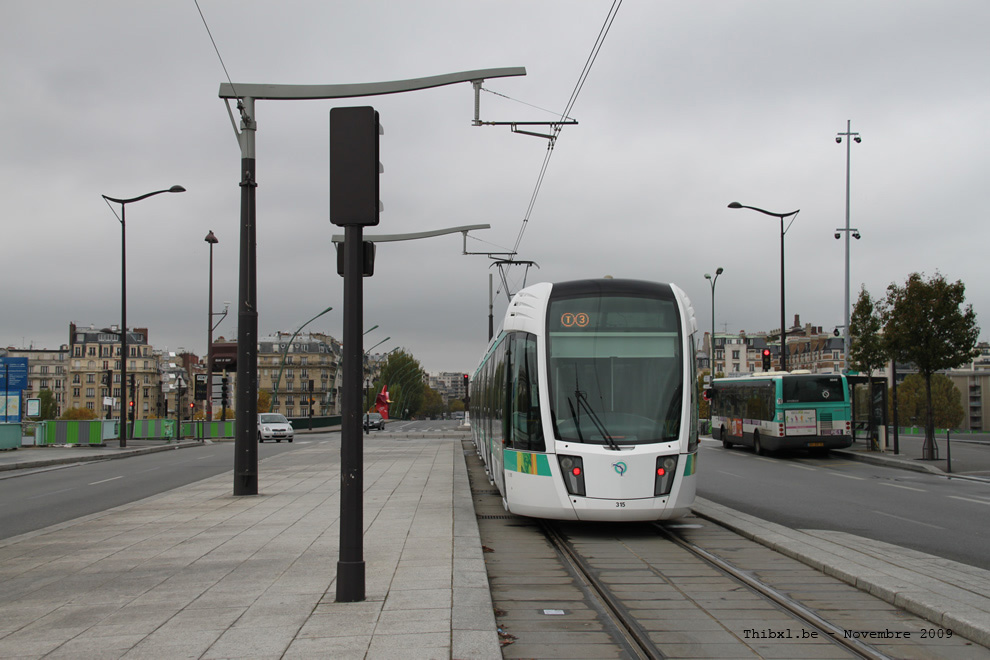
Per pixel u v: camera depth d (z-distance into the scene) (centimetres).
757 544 1146
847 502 1700
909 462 2631
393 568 865
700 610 770
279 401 15250
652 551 1106
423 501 1522
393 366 15075
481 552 962
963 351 2673
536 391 1272
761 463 2845
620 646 656
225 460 3212
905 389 10925
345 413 732
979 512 1533
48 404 15162
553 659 622
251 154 1691
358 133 741
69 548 1044
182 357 16312
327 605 710
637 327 1288
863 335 3225
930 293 2662
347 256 732
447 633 614
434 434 5094
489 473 2069
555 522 1409
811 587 855
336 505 1475
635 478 1199
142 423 5522
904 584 809
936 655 619
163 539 1105
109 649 589
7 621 674
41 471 2841
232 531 1171
